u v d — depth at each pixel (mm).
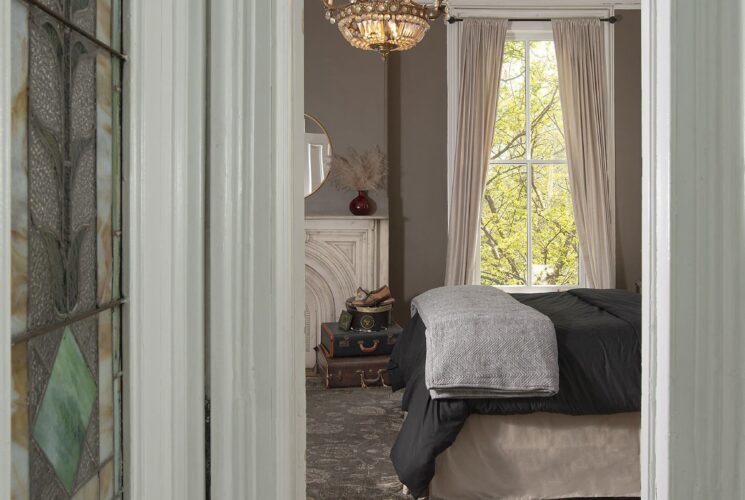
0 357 599
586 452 3021
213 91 1142
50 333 736
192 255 1123
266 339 1160
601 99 5891
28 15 679
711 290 1196
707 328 1199
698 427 1205
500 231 6070
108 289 898
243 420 1154
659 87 1239
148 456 988
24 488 678
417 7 3420
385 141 5695
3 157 602
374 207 5723
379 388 5129
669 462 1214
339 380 5113
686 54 1203
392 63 5945
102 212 877
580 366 2953
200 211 1128
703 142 1198
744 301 1177
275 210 1155
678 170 1207
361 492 3221
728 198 1187
